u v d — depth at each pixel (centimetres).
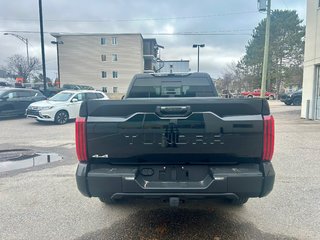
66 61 5009
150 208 384
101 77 5034
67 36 4972
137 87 570
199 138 283
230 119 278
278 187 457
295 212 369
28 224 343
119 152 289
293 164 594
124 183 284
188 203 399
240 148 280
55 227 335
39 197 427
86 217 360
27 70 6047
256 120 277
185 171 291
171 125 284
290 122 1301
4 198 424
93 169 293
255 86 5488
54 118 1296
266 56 1933
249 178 278
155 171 293
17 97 1486
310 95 1391
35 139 950
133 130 286
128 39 4962
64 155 714
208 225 336
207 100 280
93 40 4984
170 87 570
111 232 323
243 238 306
